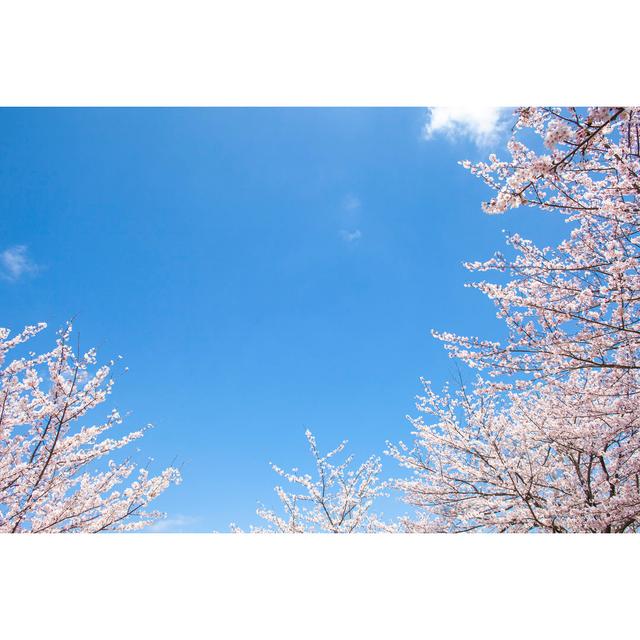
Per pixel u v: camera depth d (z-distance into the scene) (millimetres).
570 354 4613
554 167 2924
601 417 5539
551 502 6895
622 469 6508
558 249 5203
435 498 8008
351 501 7836
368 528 8367
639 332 4387
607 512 5660
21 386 5164
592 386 6008
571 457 6898
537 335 5043
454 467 7863
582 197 4395
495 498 7570
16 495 5055
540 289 5109
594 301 4730
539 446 7504
